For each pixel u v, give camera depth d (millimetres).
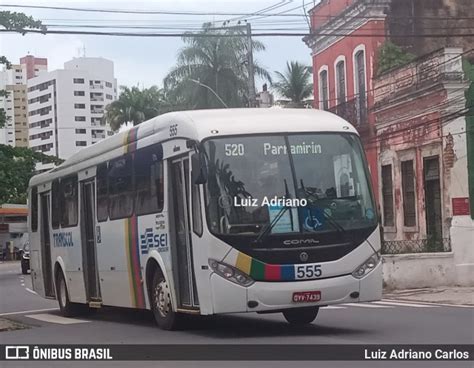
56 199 17375
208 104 44656
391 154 27453
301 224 10719
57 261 17344
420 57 25453
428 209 25266
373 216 11172
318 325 12750
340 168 11164
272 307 10523
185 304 11617
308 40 35062
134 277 13281
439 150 24359
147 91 59469
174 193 11812
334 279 10719
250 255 10508
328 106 33406
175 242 11805
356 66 30781
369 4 29453
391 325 12641
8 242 73188
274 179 10805
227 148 10820
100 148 14922
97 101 118875
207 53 44875
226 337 11266
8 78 121812
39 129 117812
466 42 30188
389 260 21766
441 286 22109
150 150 12492
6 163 33812
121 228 13758
